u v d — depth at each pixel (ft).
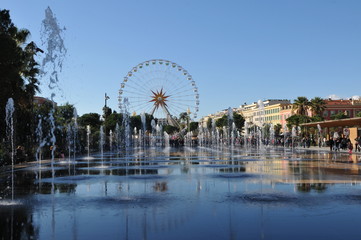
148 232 22.66
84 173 61.26
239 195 35.47
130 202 32.50
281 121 391.04
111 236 21.93
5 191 40.14
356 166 69.26
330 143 145.28
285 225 24.00
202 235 21.93
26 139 114.42
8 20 88.94
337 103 329.52
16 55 84.38
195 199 33.65
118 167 73.61
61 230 23.35
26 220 26.09
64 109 170.71
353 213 27.37
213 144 266.16
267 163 79.25
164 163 83.25
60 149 118.73
